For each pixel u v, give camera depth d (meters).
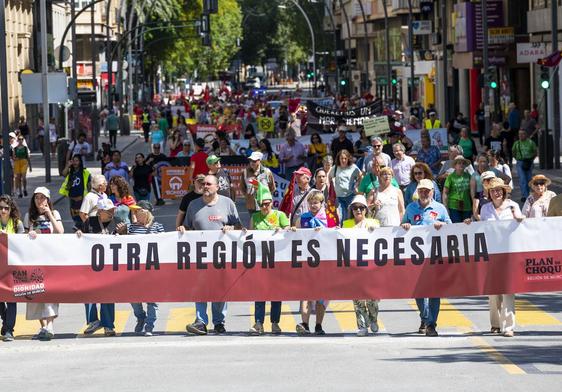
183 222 23.66
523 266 21.44
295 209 24.58
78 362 19.25
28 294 21.77
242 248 21.69
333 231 21.52
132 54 135.38
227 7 181.50
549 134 57.84
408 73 117.88
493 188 21.86
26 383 17.48
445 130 54.06
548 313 23.73
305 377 17.25
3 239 21.73
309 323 23.27
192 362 18.86
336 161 31.97
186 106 102.69
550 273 21.44
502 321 21.16
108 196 26.80
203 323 22.06
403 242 21.45
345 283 21.52
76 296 21.80
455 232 21.44
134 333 22.47
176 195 49.34
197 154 38.84
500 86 84.56
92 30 81.00
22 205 48.75
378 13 129.50
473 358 18.64
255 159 31.66
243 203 46.91
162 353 19.91
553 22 56.59
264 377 17.33
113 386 16.97
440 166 38.47
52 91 56.34
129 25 115.62
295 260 21.62
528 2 82.38
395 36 127.44
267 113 84.38
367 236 21.48
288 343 20.69
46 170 58.78
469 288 21.44
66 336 22.34
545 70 56.88
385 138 47.78
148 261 21.78
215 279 21.73
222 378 17.33
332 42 167.50
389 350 19.69
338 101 108.50
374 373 17.44
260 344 20.66
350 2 152.38
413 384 16.50
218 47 174.12
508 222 21.42
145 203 22.14
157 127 79.94
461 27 86.25
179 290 21.78
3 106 43.16
